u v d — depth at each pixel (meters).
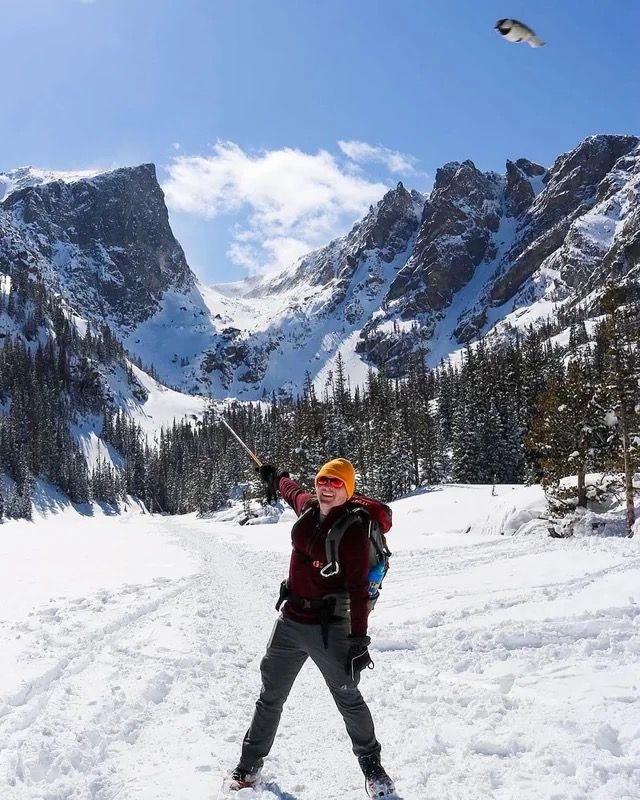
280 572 16.94
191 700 5.79
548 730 4.48
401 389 143.62
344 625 3.71
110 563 19.27
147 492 170.62
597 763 3.83
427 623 8.80
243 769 3.89
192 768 4.22
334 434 77.38
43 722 5.00
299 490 4.09
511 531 25.69
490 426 66.62
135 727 5.06
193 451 172.62
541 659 6.39
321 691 5.93
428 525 32.25
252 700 5.87
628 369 23.08
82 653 7.55
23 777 4.02
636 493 23.16
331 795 3.78
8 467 133.88
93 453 182.12
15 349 196.62
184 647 7.95
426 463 77.94
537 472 27.23
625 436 22.66
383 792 3.62
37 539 30.67
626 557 12.64
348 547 3.60
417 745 4.46
